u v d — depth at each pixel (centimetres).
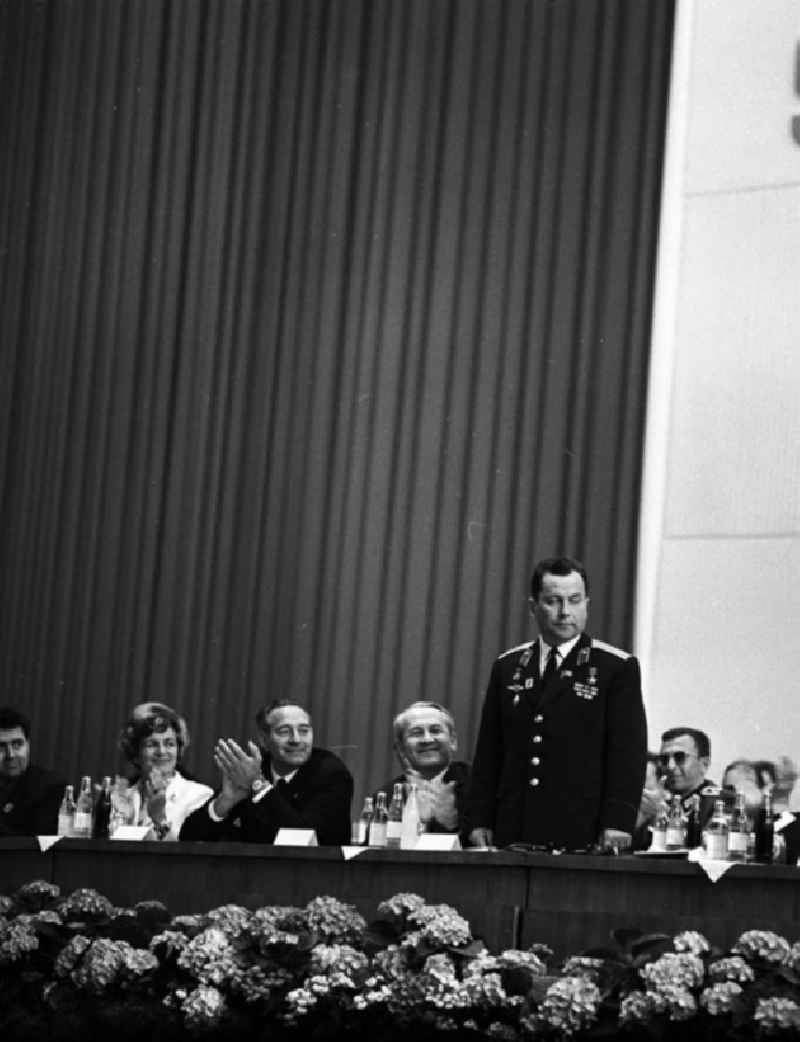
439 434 1620
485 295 1625
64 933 1005
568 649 1019
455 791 1102
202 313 1705
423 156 1664
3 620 1711
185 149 1733
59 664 1689
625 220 1588
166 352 1711
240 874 991
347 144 1686
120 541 1695
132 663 1670
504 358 1609
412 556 1611
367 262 1666
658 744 1488
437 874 941
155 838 1123
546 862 914
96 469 1711
